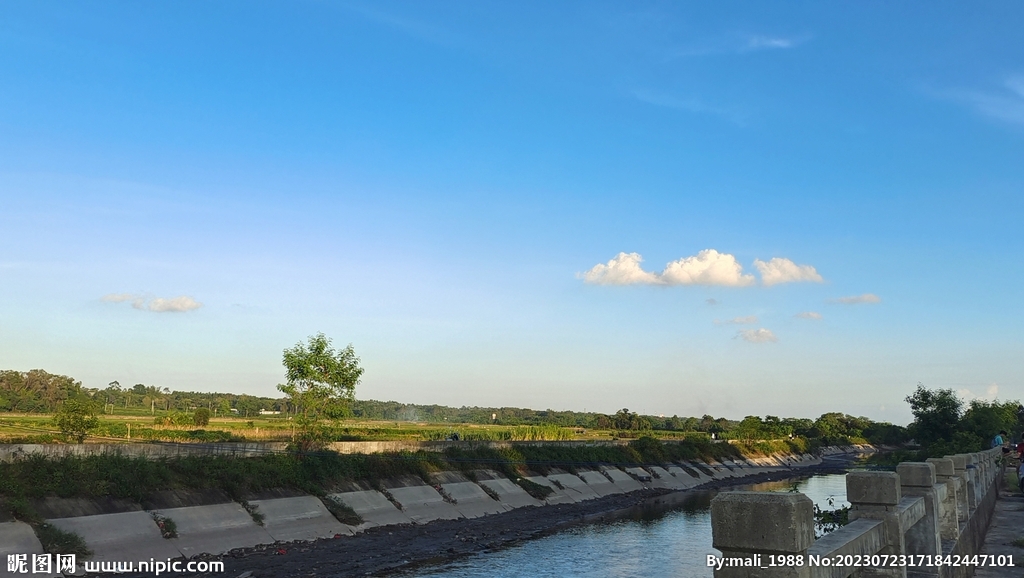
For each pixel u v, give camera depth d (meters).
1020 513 25.34
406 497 52.09
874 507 8.26
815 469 115.75
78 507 33.62
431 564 37.12
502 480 64.06
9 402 116.31
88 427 52.25
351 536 42.94
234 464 43.56
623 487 76.88
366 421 163.25
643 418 176.88
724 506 5.62
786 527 5.34
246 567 33.97
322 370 54.88
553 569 36.31
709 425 191.88
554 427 110.94
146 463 39.16
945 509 12.61
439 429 121.88
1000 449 35.06
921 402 98.62
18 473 33.16
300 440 52.56
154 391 170.50
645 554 40.47
